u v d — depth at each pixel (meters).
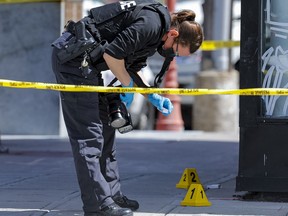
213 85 43.31
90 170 15.59
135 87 16.25
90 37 15.45
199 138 38.69
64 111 15.89
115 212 15.69
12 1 36.56
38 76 38.16
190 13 15.98
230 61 44.16
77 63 15.69
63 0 37.97
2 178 22.72
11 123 38.53
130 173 24.55
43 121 38.34
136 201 17.64
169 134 41.34
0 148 29.86
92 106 15.70
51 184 21.56
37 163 26.77
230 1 43.22
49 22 38.00
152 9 15.52
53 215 17.00
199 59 49.75
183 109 51.00
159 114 44.59
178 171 25.28
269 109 18.59
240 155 18.66
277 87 18.66
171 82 43.59
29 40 38.19
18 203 18.38
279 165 18.34
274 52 18.66
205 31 43.16
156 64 49.09
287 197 18.59
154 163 27.50
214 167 26.62
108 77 38.94
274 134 18.34
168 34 15.80
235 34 50.56
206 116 44.00
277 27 18.64
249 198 18.97
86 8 48.53
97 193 15.63
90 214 15.76
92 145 15.73
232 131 43.97
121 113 16.05
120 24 15.65
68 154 29.81
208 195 19.83
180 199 19.06
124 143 35.31
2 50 38.31
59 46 15.75
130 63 16.11
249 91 16.92
